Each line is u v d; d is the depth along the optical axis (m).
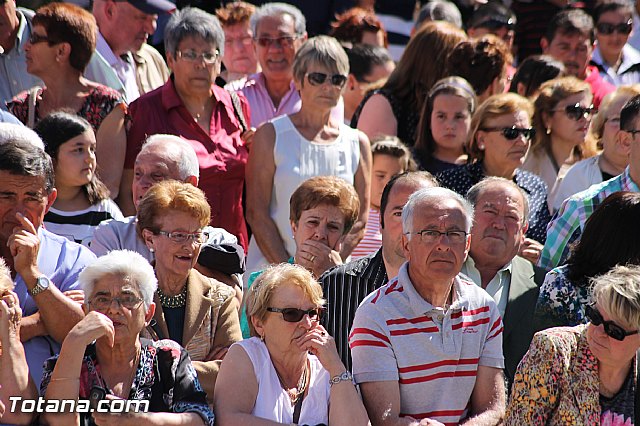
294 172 23.50
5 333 15.52
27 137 17.19
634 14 38.28
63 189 20.50
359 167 24.27
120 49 26.62
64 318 16.47
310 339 16.27
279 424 15.80
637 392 16.14
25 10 25.09
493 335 17.23
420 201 16.97
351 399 16.06
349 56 29.88
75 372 15.21
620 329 15.25
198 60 23.50
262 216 23.59
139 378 15.82
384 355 16.56
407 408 16.61
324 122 24.09
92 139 20.70
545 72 29.02
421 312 16.67
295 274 16.41
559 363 15.72
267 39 27.19
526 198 19.77
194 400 15.93
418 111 26.73
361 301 18.61
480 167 23.94
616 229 17.95
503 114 23.53
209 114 24.14
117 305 15.64
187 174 20.27
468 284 17.36
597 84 32.25
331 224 19.73
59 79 22.84
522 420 15.84
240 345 16.47
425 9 33.19
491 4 33.47
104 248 19.17
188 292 17.83
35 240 16.39
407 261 17.38
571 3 36.47
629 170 21.72
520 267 19.58
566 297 18.27
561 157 26.56
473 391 17.05
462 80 25.34
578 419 15.66
